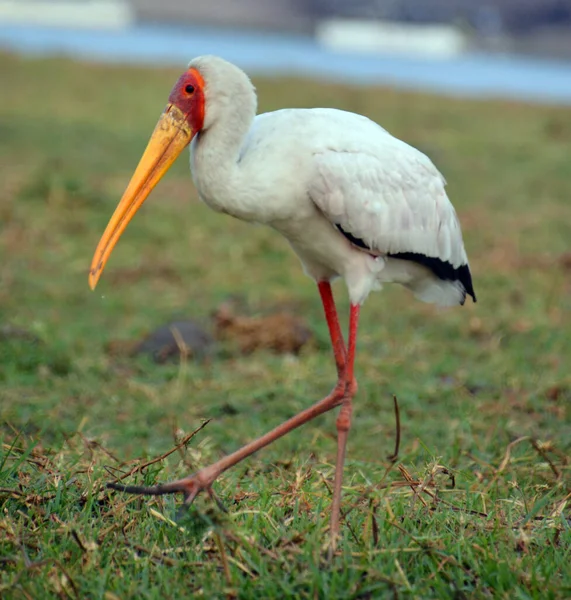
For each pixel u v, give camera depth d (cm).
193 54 6169
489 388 1096
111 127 3047
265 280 1566
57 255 1645
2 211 1864
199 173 710
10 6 10325
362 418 1004
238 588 571
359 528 655
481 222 2045
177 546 631
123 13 10719
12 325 1242
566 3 9025
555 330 1316
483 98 4397
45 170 2214
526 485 786
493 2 9388
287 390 1065
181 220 1927
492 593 589
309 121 725
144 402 1040
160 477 749
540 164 2847
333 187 710
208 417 1010
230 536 607
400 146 761
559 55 8950
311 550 606
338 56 7850
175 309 1388
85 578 582
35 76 4003
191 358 1194
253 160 705
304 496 695
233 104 700
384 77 5469
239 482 747
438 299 827
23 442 832
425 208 764
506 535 660
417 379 1125
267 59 6384
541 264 1706
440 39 9275
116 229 711
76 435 891
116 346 1215
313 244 744
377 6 9919
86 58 4762
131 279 1542
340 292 1496
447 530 661
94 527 645
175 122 709
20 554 600
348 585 577
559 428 962
